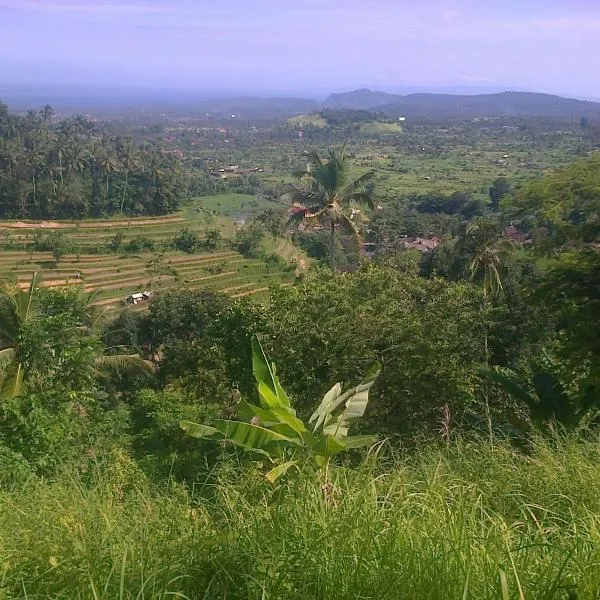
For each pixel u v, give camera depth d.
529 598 2.29
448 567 2.48
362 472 3.77
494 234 24.84
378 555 2.56
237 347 14.53
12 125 85.31
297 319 12.38
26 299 15.71
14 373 14.27
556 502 3.71
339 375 11.88
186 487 4.59
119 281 50.16
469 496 3.58
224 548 2.82
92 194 67.19
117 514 3.74
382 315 12.12
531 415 8.75
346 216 25.38
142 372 19.86
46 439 8.24
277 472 3.64
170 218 69.50
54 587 2.68
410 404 11.38
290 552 2.62
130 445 10.90
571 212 10.52
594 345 8.61
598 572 2.43
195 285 49.38
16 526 3.61
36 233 59.44
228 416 13.98
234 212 83.38
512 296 19.69
